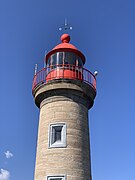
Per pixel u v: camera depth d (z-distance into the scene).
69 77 18.59
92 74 19.45
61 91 18.22
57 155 16.70
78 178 16.31
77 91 18.33
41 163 16.94
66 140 17.05
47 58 20.38
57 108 17.91
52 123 17.59
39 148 17.59
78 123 17.80
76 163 16.62
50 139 17.22
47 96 18.52
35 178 17.00
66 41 21.19
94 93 19.31
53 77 18.72
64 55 19.58
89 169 17.33
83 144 17.50
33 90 19.36
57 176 16.20
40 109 19.08
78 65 19.83
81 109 18.34
